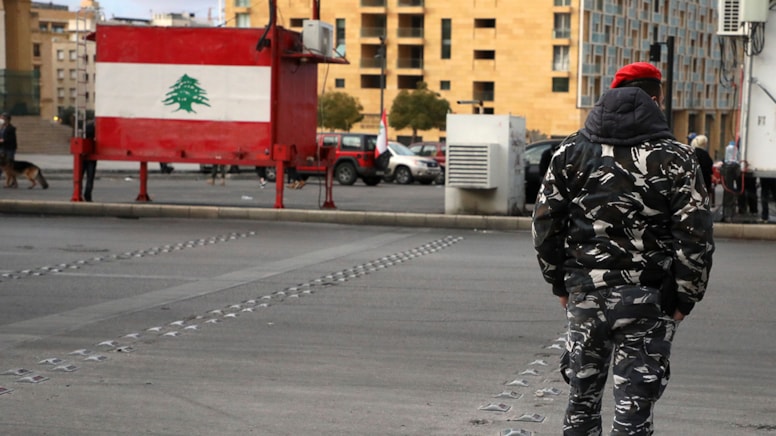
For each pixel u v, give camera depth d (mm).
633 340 5648
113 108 27891
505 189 26672
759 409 8562
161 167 53688
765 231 23750
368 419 8156
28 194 33250
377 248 20656
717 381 9578
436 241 22266
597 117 5750
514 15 125250
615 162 5648
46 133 79250
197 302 13758
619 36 131125
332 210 26906
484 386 9273
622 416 5617
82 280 15703
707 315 13086
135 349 10781
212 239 21828
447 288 15242
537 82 124688
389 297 14336
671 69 31188
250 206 28266
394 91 130250
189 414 8289
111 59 27797
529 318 12766
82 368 9891
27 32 86938
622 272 5633
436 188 46812
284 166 27266
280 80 27141
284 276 16359
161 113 27641
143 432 7777
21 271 16594
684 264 5535
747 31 24062
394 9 129500
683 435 7785
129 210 27078
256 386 9227
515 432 7754
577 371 5867
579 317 5766
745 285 15875
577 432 5980
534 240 5973
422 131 127938
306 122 28797
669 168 5578
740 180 25000
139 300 13891
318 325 12211
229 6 135500
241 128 27219
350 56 130875
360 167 48656
